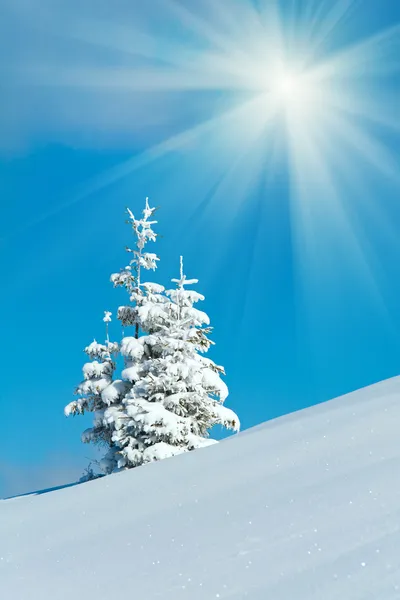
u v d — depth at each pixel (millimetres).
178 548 2053
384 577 1491
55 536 2551
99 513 2721
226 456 3033
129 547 2188
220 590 1665
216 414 19938
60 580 2045
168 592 1743
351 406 3346
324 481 2314
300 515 2039
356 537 1759
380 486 2115
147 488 2895
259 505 2240
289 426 3279
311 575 1600
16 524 2869
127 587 1854
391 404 3164
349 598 1432
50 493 3473
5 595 1993
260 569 1723
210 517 2266
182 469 3041
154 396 19828
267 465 2705
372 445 2602
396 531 1735
